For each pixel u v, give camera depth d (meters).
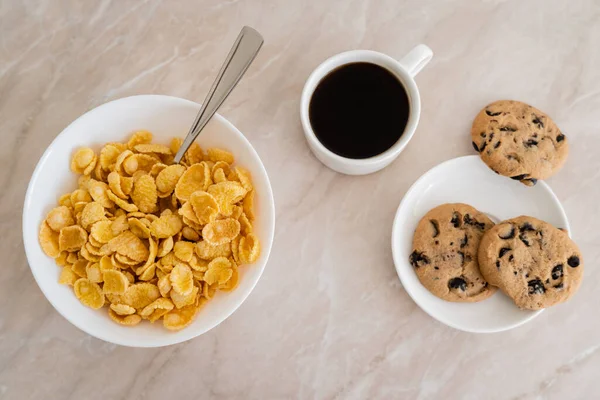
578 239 0.55
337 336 0.54
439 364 0.54
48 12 0.56
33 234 0.48
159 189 0.50
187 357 0.54
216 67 0.56
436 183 0.54
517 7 0.57
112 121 0.50
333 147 0.52
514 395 0.54
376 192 0.55
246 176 0.50
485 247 0.52
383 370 0.54
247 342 0.54
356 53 0.51
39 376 0.53
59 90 0.55
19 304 0.54
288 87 0.56
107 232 0.48
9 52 0.56
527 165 0.53
